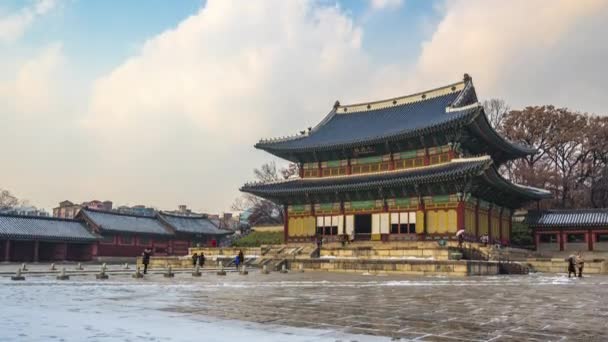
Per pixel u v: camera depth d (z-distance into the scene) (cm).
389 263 5056
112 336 1280
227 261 6700
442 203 6425
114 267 7206
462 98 7262
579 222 7194
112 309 1927
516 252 6369
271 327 1488
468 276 4547
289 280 3919
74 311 1844
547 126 10400
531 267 5794
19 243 9431
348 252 5784
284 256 6281
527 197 7612
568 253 7144
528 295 2619
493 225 7188
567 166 10706
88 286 3191
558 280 4038
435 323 1588
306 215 7600
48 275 4569
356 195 7094
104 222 10369
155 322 1566
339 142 7394
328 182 7450
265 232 9412
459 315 1786
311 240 7462
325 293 2697
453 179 6116
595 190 10044
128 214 11150
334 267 5431
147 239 11006
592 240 7162
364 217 7112
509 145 7419
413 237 6556
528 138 10525
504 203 7538
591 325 1570
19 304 2080
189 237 11662
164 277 4372
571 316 1778
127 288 3030
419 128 6575
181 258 6938
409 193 6669
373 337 1329
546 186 10081
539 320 1670
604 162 10312
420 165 6931
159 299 2338
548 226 7362
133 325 1490
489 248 5928
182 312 1839
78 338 1243
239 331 1404
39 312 1784
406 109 8112
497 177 6291
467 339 1315
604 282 3778
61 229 9712
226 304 2122
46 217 9862
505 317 1738
